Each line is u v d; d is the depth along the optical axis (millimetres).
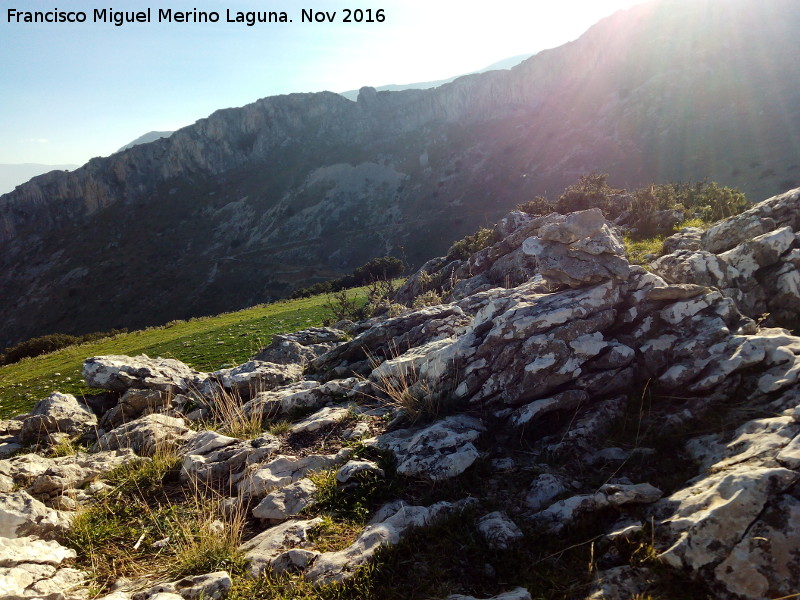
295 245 163125
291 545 5121
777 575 3762
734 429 5430
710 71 133375
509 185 153125
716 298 7094
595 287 7363
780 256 8461
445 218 152500
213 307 131000
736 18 143250
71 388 24062
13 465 7371
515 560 4555
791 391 5562
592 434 6152
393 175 186750
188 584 4730
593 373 6766
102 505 6551
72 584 4914
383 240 153000
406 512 5277
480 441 6426
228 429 8688
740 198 21641
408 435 6914
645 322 7141
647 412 6301
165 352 28562
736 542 3961
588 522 4836
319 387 9398
